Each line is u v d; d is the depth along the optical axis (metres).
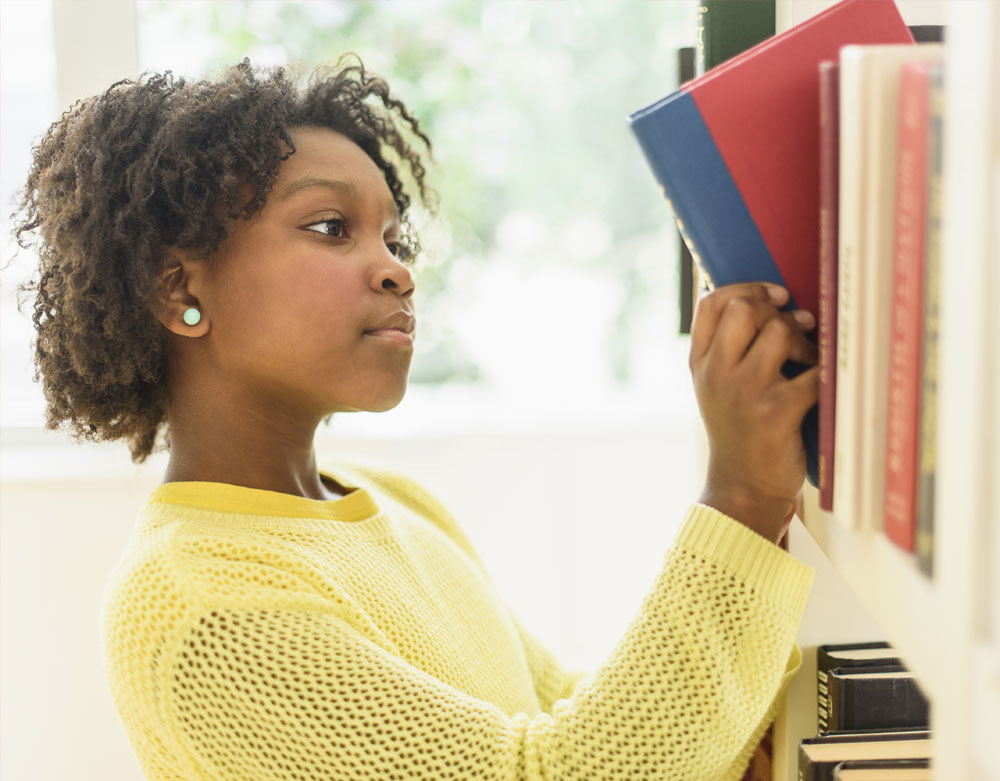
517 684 0.78
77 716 1.26
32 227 0.76
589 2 2.08
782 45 0.47
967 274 0.29
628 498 1.66
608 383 2.30
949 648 0.31
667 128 0.48
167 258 0.67
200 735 0.56
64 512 1.23
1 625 1.24
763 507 0.55
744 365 0.50
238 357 0.68
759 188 0.48
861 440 0.40
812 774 0.60
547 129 2.16
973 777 0.30
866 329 0.39
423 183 0.97
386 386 0.69
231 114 0.66
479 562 0.96
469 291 2.18
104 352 0.70
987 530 0.29
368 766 0.54
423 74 1.99
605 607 1.67
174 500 0.68
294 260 0.66
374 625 0.64
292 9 1.78
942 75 0.32
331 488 0.83
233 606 0.57
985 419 0.29
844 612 0.78
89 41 1.21
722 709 0.55
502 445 1.62
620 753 0.55
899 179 0.36
